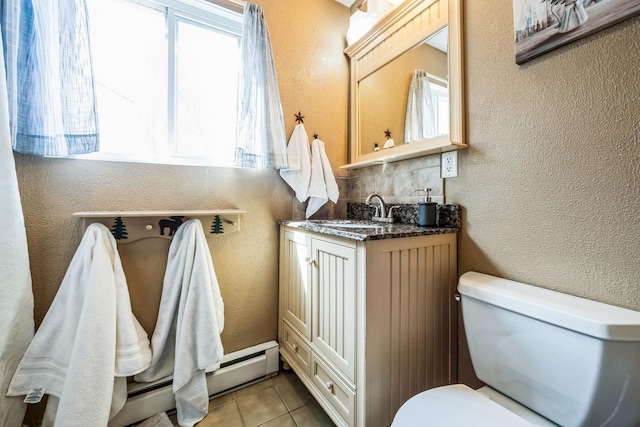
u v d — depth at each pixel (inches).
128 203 45.2
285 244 56.5
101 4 46.0
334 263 40.1
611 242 28.5
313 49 63.9
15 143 35.8
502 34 37.6
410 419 26.0
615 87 27.9
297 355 50.8
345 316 37.4
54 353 36.9
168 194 48.4
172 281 45.7
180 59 52.2
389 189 57.6
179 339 43.3
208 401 48.0
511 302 30.5
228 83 57.1
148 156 49.1
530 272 35.1
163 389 44.8
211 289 46.6
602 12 28.1
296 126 60.2
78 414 33.9
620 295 27.8
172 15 50.4
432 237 40.5
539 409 28.9
